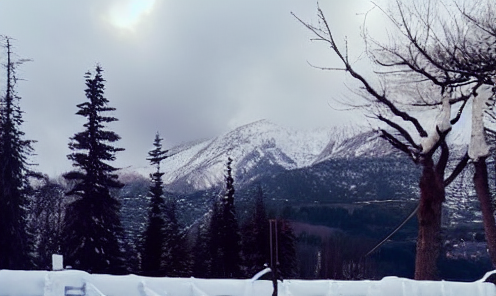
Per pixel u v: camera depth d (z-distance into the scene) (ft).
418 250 30.96
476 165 32.45
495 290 17.28
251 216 115.14
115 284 12.42
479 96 31.60
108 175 138.72
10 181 128.26
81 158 136.05
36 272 11.59
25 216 140.15
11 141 130.41
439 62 32.19
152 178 158.40
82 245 131.54
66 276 11.72
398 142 32.65
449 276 39.60
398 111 32.71
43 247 154.40
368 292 15.37
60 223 154.81
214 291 13.67
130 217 170.71
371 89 32.96
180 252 151.33
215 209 150.00
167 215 161.68
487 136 32.60
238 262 136.15
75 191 136.05
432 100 32.55
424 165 31.24
